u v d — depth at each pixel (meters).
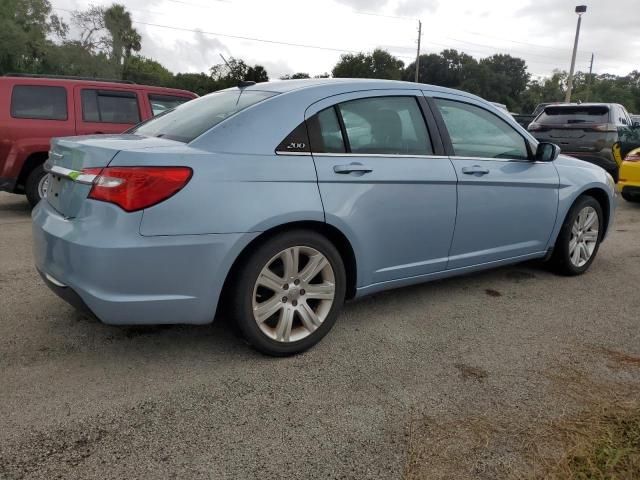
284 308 3.12
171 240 2.69
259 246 2.96
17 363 3.01
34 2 45.22
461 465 2.25
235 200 2.82
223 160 2.84
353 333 3.55
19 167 6.91
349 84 3.43
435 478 2.17
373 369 3.06
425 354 3.26
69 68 47.69
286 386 2.86
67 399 2.67
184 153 2.76
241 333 3.04
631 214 8.20
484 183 3.91
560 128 11.59
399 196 3.45
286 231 3.04
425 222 3.62
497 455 2.31
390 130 3.51
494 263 4.22
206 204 2.75
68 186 2.89
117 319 2.71
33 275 4.51
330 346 3.35
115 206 2.64
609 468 2.21
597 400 2.76
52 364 3.01
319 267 3.19
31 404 2.62
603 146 11.02
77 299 2.74
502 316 3.89
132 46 55.28
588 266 4.97
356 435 2.44
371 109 3.46
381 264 3.49
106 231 2.63
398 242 3.53
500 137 4.17
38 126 6.96
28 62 45.41
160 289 2.73
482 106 4.09
